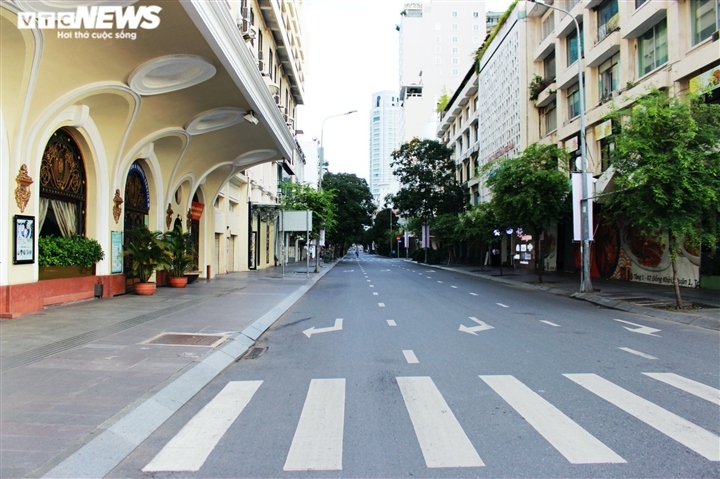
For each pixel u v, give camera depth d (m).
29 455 3.94
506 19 38.06
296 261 61.53
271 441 4.50
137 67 12.20
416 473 3.83
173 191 20.72
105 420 4.68
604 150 24.64
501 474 3.80
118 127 14.29
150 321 10.67
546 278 27.17
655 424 4.84
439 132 69.81
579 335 10.01
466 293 19.80
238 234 33.25
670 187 13.05
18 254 10.85
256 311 12.56
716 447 4.29
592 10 25.52
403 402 5.60
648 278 22.78
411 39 109.50
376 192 185.88
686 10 18.61
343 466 3.96
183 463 4.05
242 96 15.83
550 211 22.91
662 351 8.41
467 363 7.53
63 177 13.23
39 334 8.89
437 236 48.38
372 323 11.72
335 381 6.54
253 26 24.44
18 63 9.80
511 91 36.50
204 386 6.38
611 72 24.45
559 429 4.72
